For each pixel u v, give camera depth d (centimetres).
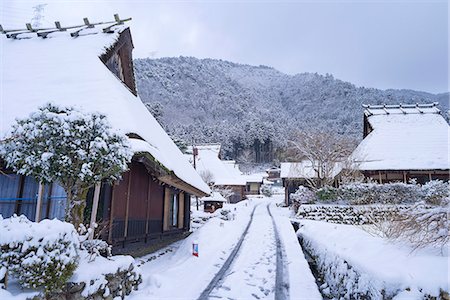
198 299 518
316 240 879
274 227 1475
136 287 548
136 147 641
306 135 2108
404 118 2588
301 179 2645
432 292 329
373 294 403
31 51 1043
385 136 2378
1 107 778
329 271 654
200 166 3762
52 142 448
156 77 11350
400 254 439
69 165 455
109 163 477
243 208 2620
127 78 1288
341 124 8500
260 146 7450
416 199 1544
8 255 349
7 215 694
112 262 494
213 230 1222
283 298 533
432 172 2047
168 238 1187
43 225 382
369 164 2092
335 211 1587
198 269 714
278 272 696
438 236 416
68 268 388
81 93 829
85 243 486
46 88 855
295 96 14488
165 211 1158
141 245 901
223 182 3716
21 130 443
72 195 514
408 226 459
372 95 10738
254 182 4947
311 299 529
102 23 1166
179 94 10819
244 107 10838
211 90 12156
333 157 1981
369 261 463
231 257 855
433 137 2305
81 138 461
